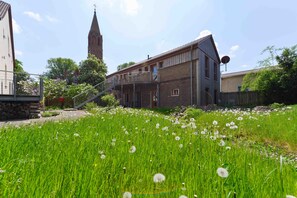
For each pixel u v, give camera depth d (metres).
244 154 2.78
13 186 1.56
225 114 9.30
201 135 4.11
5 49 19.16
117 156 2.52
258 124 6.26
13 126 5.66
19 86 12.66
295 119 6.66
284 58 20.06
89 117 8.35
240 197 1.47
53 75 71.69
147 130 4.69
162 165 2.29
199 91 20.22
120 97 31.27
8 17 21.28
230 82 33.41
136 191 1.78
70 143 3.25
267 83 20.50
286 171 2.06
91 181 1.68
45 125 5.79
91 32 60.25
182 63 22.05
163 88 24.31
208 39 23.53
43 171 1.94
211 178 1.81
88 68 42.59
